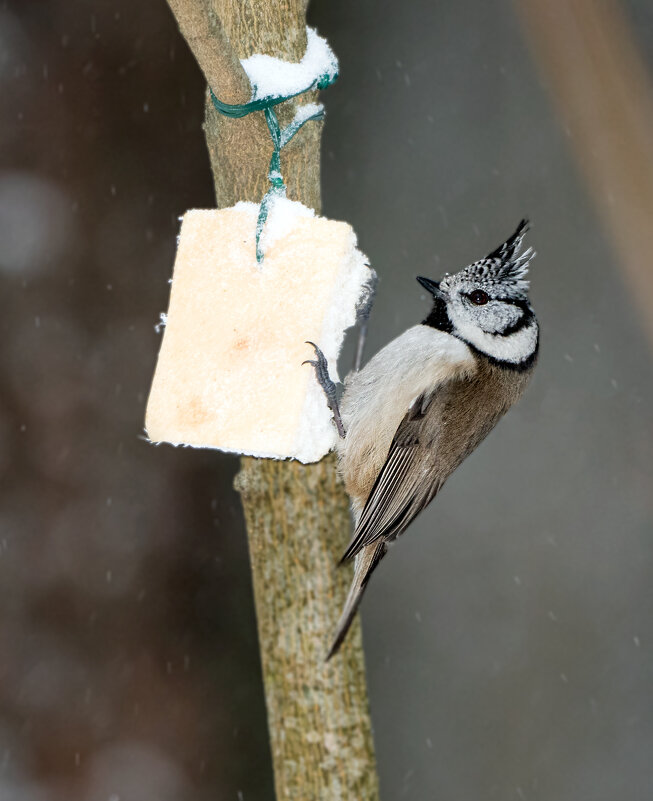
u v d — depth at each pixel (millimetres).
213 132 7035
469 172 15633
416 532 16031
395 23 15617
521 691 15594
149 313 11828
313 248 6789
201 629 12328
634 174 13422
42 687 11391
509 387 8781
